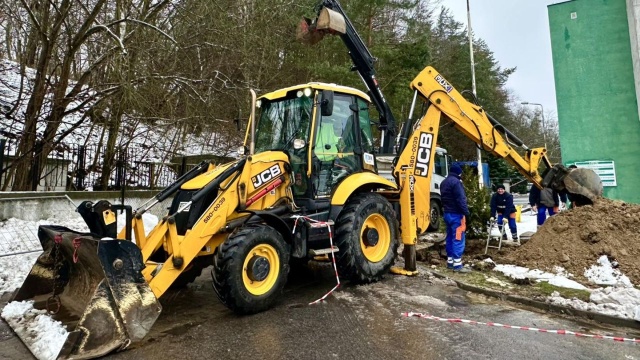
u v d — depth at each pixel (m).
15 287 5.21
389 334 3.73
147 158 13.27
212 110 11.92
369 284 5.43
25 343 3.46
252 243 4.23
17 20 9.34
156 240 4.02
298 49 16.30
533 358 3.20
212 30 10.97
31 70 11.63
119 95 9.60
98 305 3.34
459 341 3.55
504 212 8.66
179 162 13.88
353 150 5.85
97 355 3.22
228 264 4.06
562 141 12.14
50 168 10.32
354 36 6.91
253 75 14.08
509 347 3.42
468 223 8.48
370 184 5.86
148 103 9.72
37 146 9.16
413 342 3.54
